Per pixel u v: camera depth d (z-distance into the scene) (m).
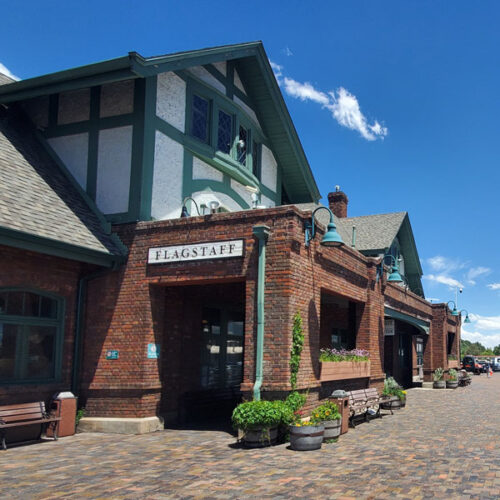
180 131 12.73
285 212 10.27
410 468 7.77
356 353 14.21
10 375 10.05
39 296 10.75
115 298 11.43
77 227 10.99
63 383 10.97
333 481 7.00
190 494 6.41
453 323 31.64
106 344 11.30
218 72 14.16
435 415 14.46
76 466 7.83
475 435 10.90
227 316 14.73
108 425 10.80
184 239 11.06
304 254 10.78
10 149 11.76
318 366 11.25
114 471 7.52
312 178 17.77
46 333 10.81
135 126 11.84
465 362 49.75
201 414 12.97
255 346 10.12
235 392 14.51
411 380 27.77
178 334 12.42
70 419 10.50
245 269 10.43
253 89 15.56
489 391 24.36
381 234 24.62
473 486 6.77
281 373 9.83
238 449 9.09
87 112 12.55
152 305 11.26
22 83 12.14
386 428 11.89
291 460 8.26
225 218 10.75
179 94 12.78
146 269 11.30
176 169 12.57
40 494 6.39
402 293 20.88
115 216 11.73
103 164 12.12
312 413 10.18
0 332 9.96
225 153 14.32
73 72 11.41
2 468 7.71
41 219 10.23
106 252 11.02
